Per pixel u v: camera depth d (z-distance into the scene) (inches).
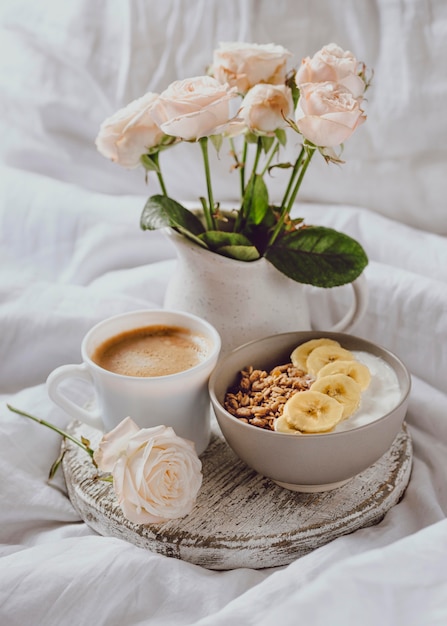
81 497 29.7
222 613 24.7
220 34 39.8
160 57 40.6
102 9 41.4
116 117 30.2
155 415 29.4
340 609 23.0
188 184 42.1
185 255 31.4
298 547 28.2
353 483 30.0
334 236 31.7
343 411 28.1
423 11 37.6
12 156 44.2
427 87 37.6
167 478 27.5
